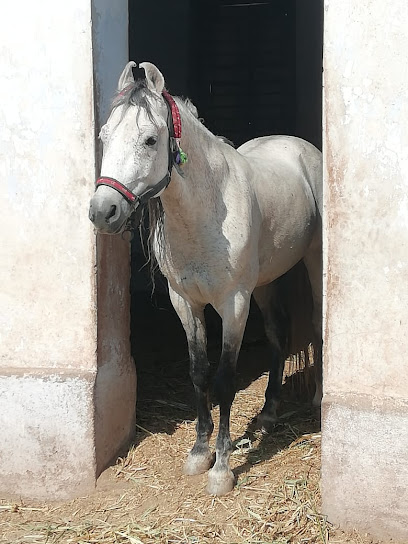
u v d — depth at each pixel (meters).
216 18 7.60
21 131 3.20
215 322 6.15
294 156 3.85
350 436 2.83
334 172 2.82
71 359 3.26
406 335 2.79
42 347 3.28
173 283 3.15
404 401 2.80
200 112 7.72
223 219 2.99
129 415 3.66
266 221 3.31
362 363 2.85
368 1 2.70
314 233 3.87
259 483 3.17
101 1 3.20
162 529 2.84
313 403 4.12
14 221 3.25
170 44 7.39
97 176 3.21
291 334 4.13
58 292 3.25
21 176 3.23
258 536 2.76
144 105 2.62
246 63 7.61
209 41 7.64
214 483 3.09
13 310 3.29
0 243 3.27
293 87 7.50
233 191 3.05
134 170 2.59
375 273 2.81
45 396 3.23
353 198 2.81
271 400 3.84
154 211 3.00
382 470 2.81
